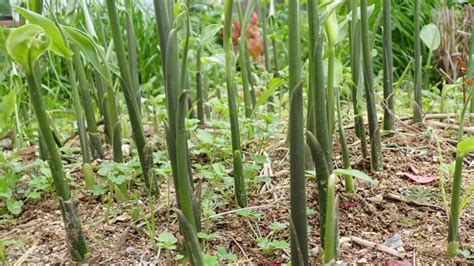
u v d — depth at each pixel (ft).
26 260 2.96
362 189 3.52
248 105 4.43
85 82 4.16
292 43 2.29
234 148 3.22
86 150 3.78
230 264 2.79
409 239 3.01
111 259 2.90
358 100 3.80
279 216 3.22
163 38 2.82
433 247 2.91
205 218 3.17
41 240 3.18
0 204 3.67
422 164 3.92
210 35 3.62
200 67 4.87
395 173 3.77
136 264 2.85
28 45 2.35
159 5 2.80
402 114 5.15
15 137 4.90
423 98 5.52
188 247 2.44
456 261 2.79
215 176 3.36
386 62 4.18
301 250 2.40
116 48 3.28
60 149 4.26
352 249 2.91
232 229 3.11
